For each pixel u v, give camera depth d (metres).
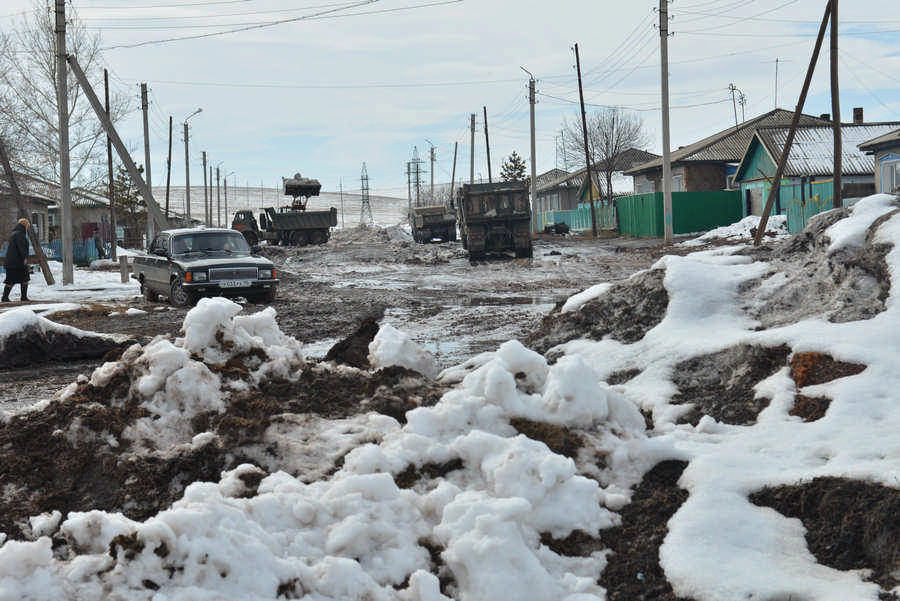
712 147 49.31
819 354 4.99
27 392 8.20
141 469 4.21
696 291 6.76
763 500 3.80
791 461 4.07
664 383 5.69
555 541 3.64
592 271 23.27
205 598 2.84
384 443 4.23
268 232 54.06
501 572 3.16
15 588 2.81
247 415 4.60
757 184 39.69
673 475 4.22
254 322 5.70
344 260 35.09
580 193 66.19
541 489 3.71
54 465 4.32
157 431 4.52
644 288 7.14
